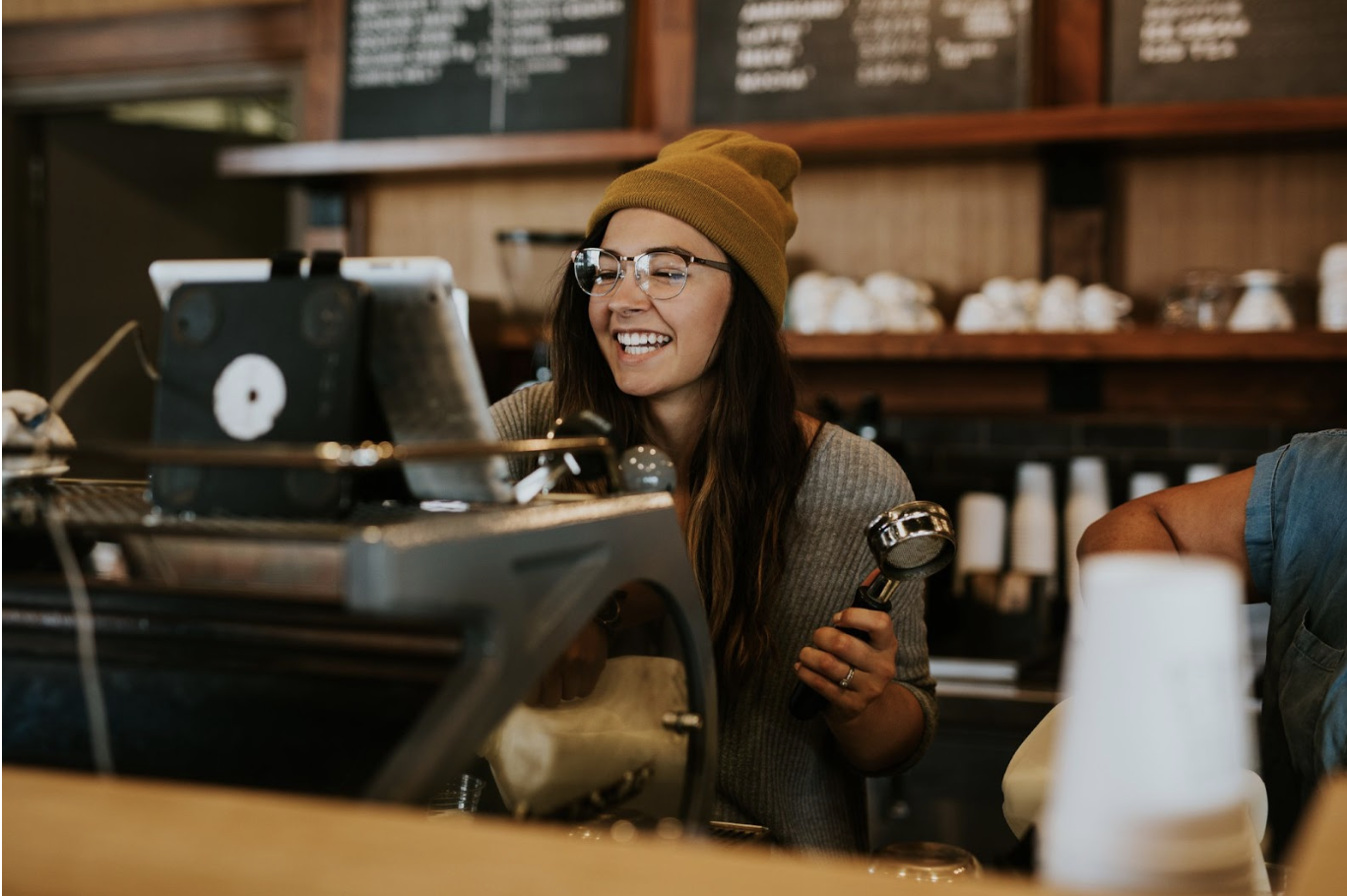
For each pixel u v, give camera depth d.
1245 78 2.40
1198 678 0.47
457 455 0.67
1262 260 2.50
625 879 0.44
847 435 1.41
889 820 2.10
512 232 2.58
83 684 0.75
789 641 1.32
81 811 0.51
